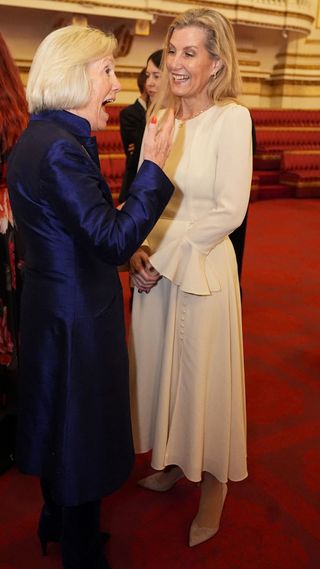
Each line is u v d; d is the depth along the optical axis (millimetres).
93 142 1386
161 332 1892
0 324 2174
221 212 1646
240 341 1878
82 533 1593
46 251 1339
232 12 8805
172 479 2252
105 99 1389
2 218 2066
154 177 1364
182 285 1701
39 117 1357
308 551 1959
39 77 1321
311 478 2363
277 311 4289
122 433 1529
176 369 1848
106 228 1259
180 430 1872
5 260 2119
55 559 1888
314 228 7035
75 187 1242
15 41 8141
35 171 1271
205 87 1700
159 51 2725
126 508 2158
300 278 5109
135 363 1938
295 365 3389
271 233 6715
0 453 2318
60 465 1438
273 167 9508
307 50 10805
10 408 2287
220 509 2016
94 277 1389
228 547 1966
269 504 2195
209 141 1678
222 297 1785
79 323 1366
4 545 1948
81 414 1423
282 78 10789
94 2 7504
